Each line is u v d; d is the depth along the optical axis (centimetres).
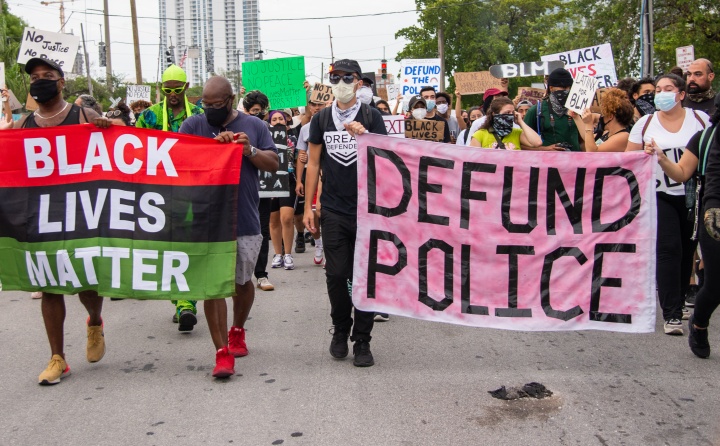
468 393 470
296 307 726
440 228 534
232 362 510
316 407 450
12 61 3334
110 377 517
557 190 531
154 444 403
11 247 512
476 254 534
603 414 436
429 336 612
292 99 1212
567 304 534
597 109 784
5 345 607
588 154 528
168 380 508
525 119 687
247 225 516
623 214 530
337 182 534
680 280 604
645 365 525
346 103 539
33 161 506
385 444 396
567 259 532
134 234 505
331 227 532
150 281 505
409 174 532
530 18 4922
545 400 458
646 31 2062
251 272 538
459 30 4859
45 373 501
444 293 537
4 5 4059
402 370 519
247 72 1225
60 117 520
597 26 2995
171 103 628
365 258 532
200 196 501
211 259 502
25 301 790
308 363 539
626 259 530
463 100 4819
